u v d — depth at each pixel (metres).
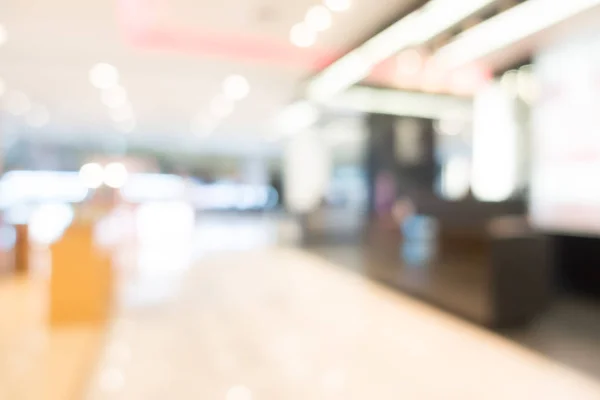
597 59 4.68
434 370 2.96
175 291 5.25
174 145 16.30
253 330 3.79
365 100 6.86
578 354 3.25
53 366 2.88
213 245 9.75
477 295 4.00
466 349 3.36
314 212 9.76
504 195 6.23
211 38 5.09
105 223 4.78
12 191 12.87
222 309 4.45
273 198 18.25
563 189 5.08
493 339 3.58
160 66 5.69
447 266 4.46
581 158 4.85
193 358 3.14
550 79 5.25
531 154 5.61
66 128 12.05
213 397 2.54
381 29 4.34
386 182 8.15
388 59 5.11
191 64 5.55
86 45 4.87
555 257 5.14
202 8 4.20
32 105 8.60
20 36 4.58
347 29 4.68
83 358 3.03
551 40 4.80
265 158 18.58
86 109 8.99
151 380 2.75
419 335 3.70
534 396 2.58
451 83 6.55
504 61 5.65
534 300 3.97
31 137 14.01
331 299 4.90
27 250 5.81
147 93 7.42
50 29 4.39
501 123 6.39
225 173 18.23
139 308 4.46
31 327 3.69
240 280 5.94
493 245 3.83
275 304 4.68
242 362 3.08
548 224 5.27
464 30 4.08
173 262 7.44
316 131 10.85
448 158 8.91
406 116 7.97
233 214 17.88
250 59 5.37
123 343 3.43
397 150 8.12
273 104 8.17
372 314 4.30
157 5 4.12
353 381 2.78
